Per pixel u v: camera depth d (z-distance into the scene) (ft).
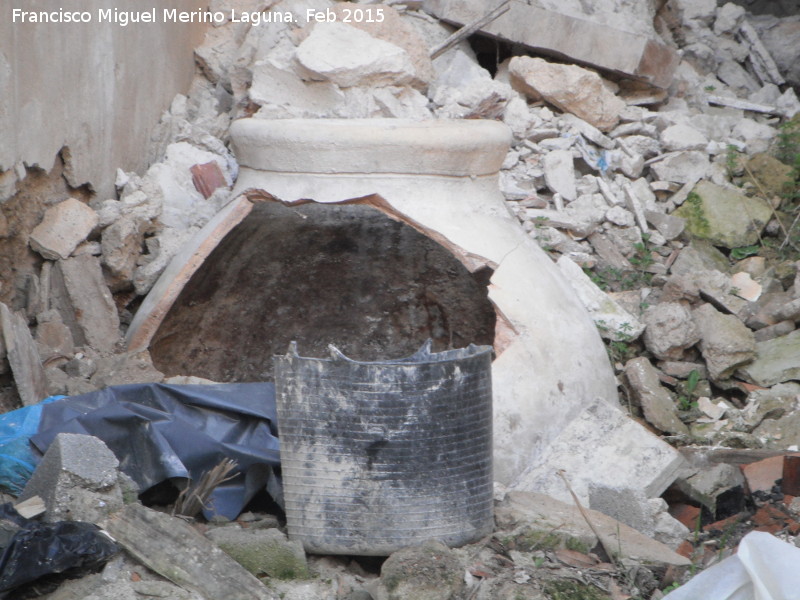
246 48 83.10
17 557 41.22
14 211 61.82
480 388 47.44
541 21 91.97
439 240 60.70
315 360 45.75
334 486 45.88
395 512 45.70
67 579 42.65
